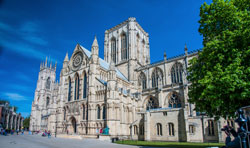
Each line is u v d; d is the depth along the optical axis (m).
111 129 79.25
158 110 76.00
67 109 102.38
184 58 103.69
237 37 32.81
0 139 65.88
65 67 112.44
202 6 42.44
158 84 102.50
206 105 38.72
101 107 86.69
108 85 85.62
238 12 35.09
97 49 99.81
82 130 90.06
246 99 30.73
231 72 30.55
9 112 196.12
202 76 38.88
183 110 69.56
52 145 48.09
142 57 151.38
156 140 73.56
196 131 67.31
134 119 99.19
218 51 34.72
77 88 102.12
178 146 48.72
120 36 147.62
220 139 61.38
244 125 20.31
